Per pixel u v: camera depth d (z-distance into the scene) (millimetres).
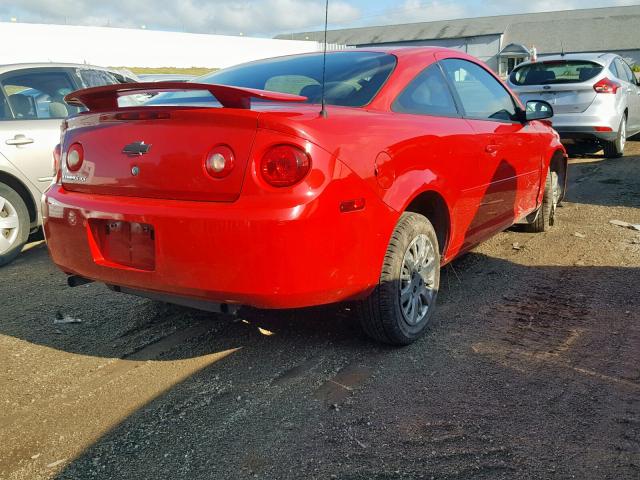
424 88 3830
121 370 3355
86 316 4156
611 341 3510
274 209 2682
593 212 6695
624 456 2465
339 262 2869
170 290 2936
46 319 4121
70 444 2674
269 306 2832
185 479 2418
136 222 2947
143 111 2963
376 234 3045
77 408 2967
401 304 3350
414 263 3445
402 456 2504
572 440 2578
